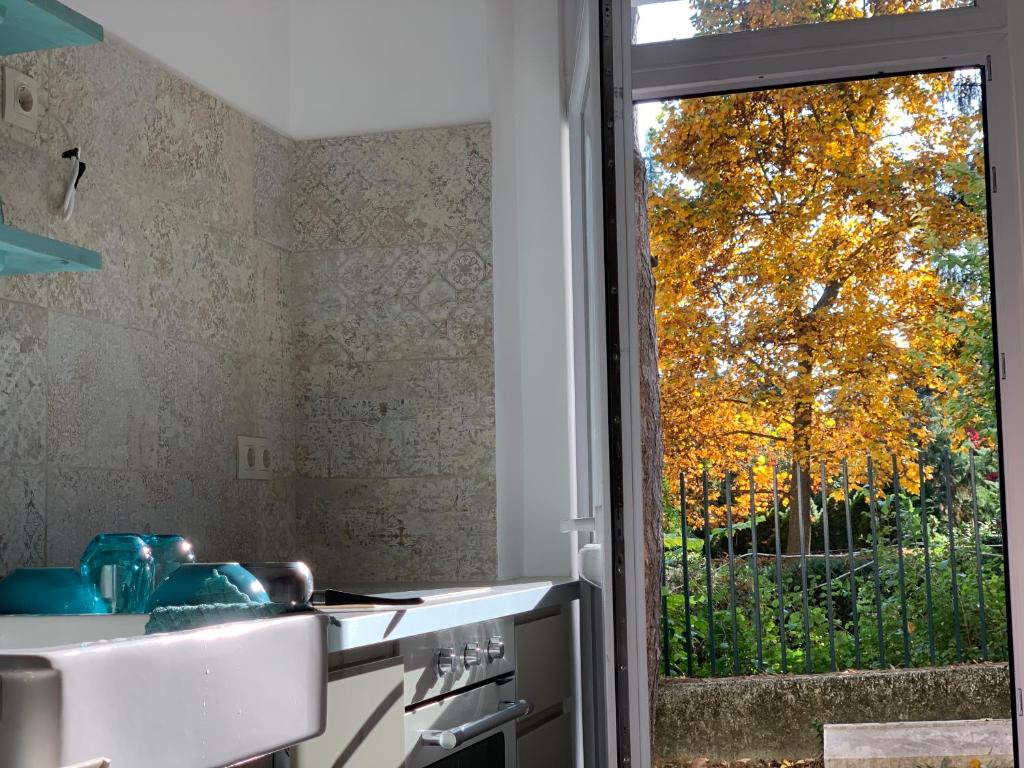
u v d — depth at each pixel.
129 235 2.16
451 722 1.90
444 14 2.82
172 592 1.35
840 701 2.54
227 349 2.51
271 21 2.79
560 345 2.95
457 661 1.90
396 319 2.79
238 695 1.06
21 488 1.84
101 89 2.09
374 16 2.86
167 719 0.97
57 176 1.96
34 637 1.33
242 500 2.54
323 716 1.22
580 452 2.90
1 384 1.81
